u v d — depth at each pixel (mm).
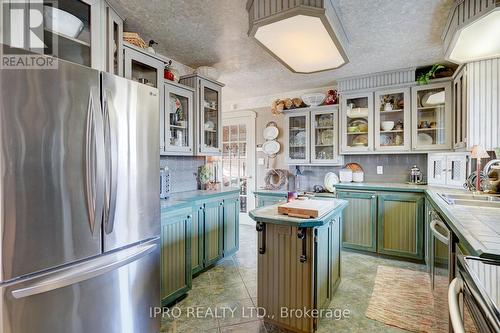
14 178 1141
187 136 2885
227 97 4922
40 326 1233
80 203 1370
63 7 1605
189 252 2428
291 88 4301
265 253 1970
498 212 1801
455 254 1544
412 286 2545
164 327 1942
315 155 4059
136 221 1693
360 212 3432
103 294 1497
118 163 1563
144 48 2266
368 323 1971
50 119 1251
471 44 2055
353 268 2994
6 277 1126
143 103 1742
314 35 1785
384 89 3484
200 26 2311
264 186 4793
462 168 2844
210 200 2885
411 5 1948
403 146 3408
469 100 2467
